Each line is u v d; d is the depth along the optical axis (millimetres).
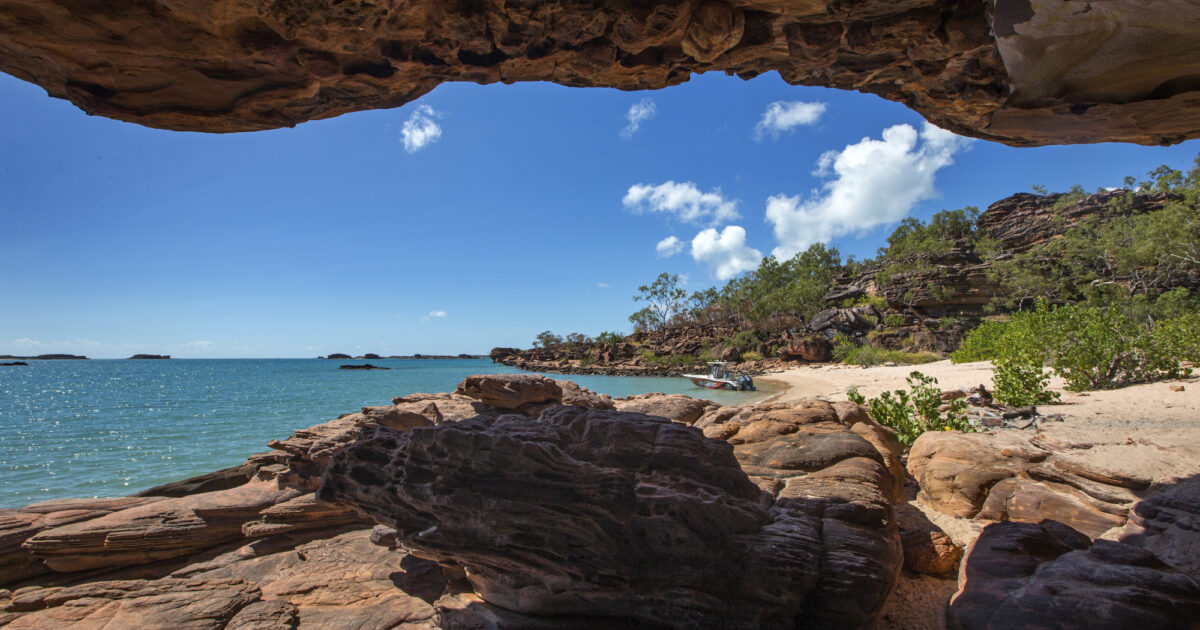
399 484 4383
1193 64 3936
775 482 5406
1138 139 5543
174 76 4055
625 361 89688
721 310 105562
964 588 4402
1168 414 9875
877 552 4207
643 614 4059
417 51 4199
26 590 5199
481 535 4137
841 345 60688
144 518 6230
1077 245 55938
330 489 4703
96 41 3576
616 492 4125
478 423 4660
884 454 6793
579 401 9719
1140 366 14484
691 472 4438
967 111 5359
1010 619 3689
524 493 4125
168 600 5004
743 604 3891
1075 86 4469
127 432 25109
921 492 7055
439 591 5246
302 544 6457
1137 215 59312
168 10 3430
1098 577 3760
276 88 4340
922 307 60094
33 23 3350
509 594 4480
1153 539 4691
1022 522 5043
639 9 3812
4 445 21547
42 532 5824
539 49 4246
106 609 4840
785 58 4867
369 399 43531
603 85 5039
